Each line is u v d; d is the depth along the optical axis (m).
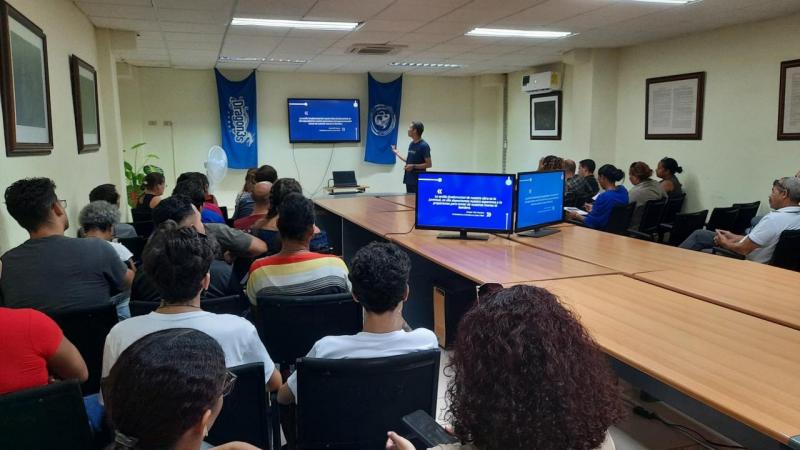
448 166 10.32
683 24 5.69
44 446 1.31
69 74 4.23
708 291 2.24
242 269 3.12
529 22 5.46
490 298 0.85
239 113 8.86
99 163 5.42
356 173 9.80
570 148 8.30
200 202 3.74
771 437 1.19
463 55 7.57
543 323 0.78
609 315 1.95
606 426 0.78
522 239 3.46
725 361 1.56
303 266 2.31
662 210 5.56
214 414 0.84
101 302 2.24
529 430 0.73
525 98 9.41
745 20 5.52
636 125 7.18
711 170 6.20
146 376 0.76
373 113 9.59
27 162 3.04
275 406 1.86
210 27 5.50
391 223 4.16
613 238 3.50
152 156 8.45
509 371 0.75
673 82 6.54
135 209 4.95
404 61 8.12
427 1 4.55
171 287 1.56
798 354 1.60
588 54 7.34
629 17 5.29
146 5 4.59
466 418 0.78
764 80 5.54
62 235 2.23
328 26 5.50
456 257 2.95
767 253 3.64
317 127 9.37
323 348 1.54
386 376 1.47
